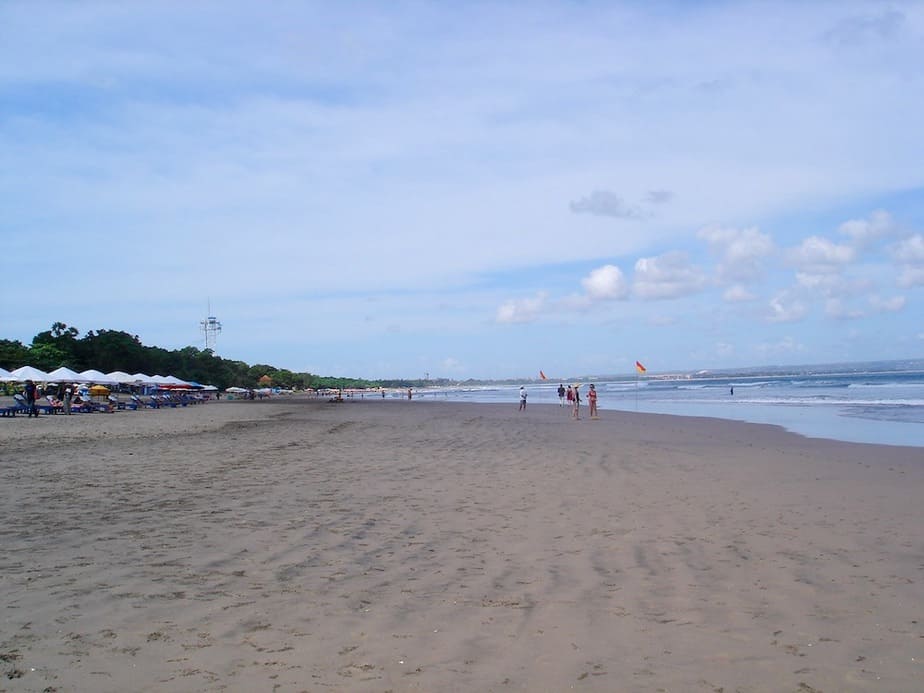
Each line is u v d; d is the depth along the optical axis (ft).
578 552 26.05
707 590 21.26
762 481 44.75
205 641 16.60
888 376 366.43
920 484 43.65
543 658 15.92
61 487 39.86
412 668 15.29
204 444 69.82
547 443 72.33
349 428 98.53
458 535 28.76
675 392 279.90
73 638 16.57
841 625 18.16
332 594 20.56
